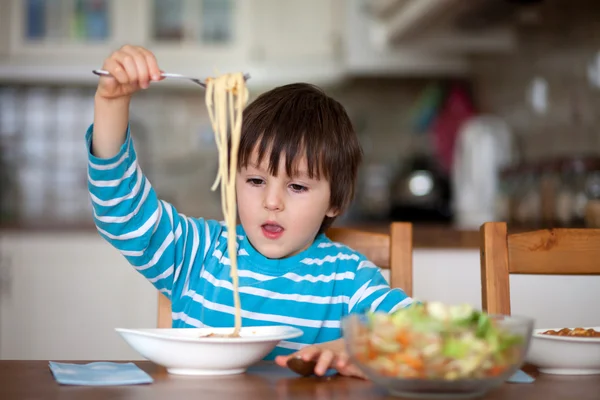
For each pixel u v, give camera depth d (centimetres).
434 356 67
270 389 75
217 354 81
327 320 112
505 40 298
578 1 237
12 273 240
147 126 376
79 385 76
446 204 296
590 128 233
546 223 218
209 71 342
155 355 81
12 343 239
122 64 88
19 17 335
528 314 188
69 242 241
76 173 367
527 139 287
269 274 111
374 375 70
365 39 320
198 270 113
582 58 238
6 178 364
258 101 111
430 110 351
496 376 69
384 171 365
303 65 344
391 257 124
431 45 299
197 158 377
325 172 106
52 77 341
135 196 98
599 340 84
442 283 201
